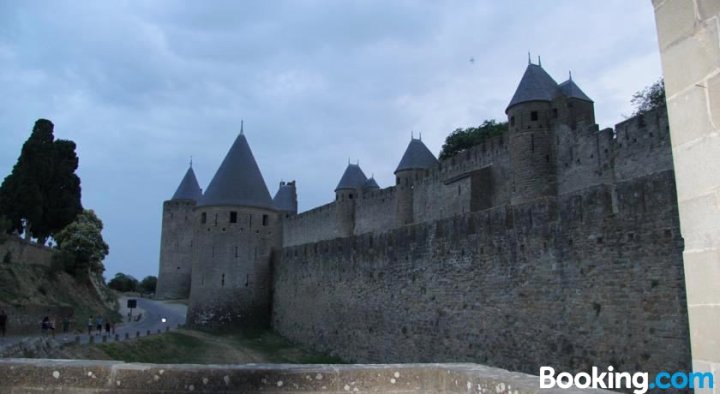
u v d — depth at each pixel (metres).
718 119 3.80
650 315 16.39
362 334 31.48
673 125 4.22
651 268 16.56
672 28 4.24
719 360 3.76
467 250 24.56
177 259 89.12
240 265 44.62
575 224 19.48
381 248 30.83
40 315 37.41
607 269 18.02
